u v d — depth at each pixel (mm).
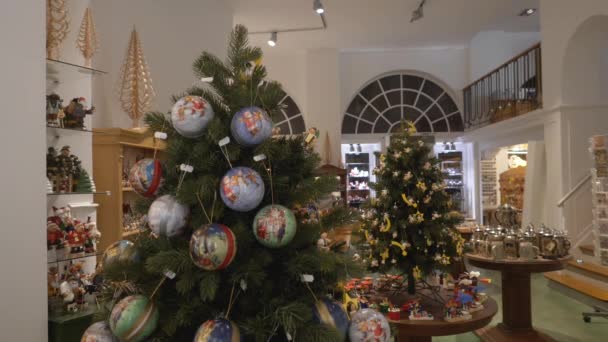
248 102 1356
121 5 4281
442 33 9367
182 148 1329
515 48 10070
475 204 10172
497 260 3771
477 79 10109
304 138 1498
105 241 3672
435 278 3178
